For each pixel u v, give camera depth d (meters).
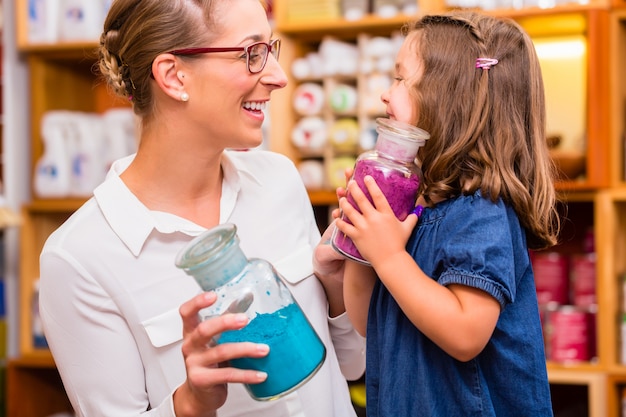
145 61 1.33
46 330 1.37
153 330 1.36
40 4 3.25
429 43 1.36
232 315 1.07
